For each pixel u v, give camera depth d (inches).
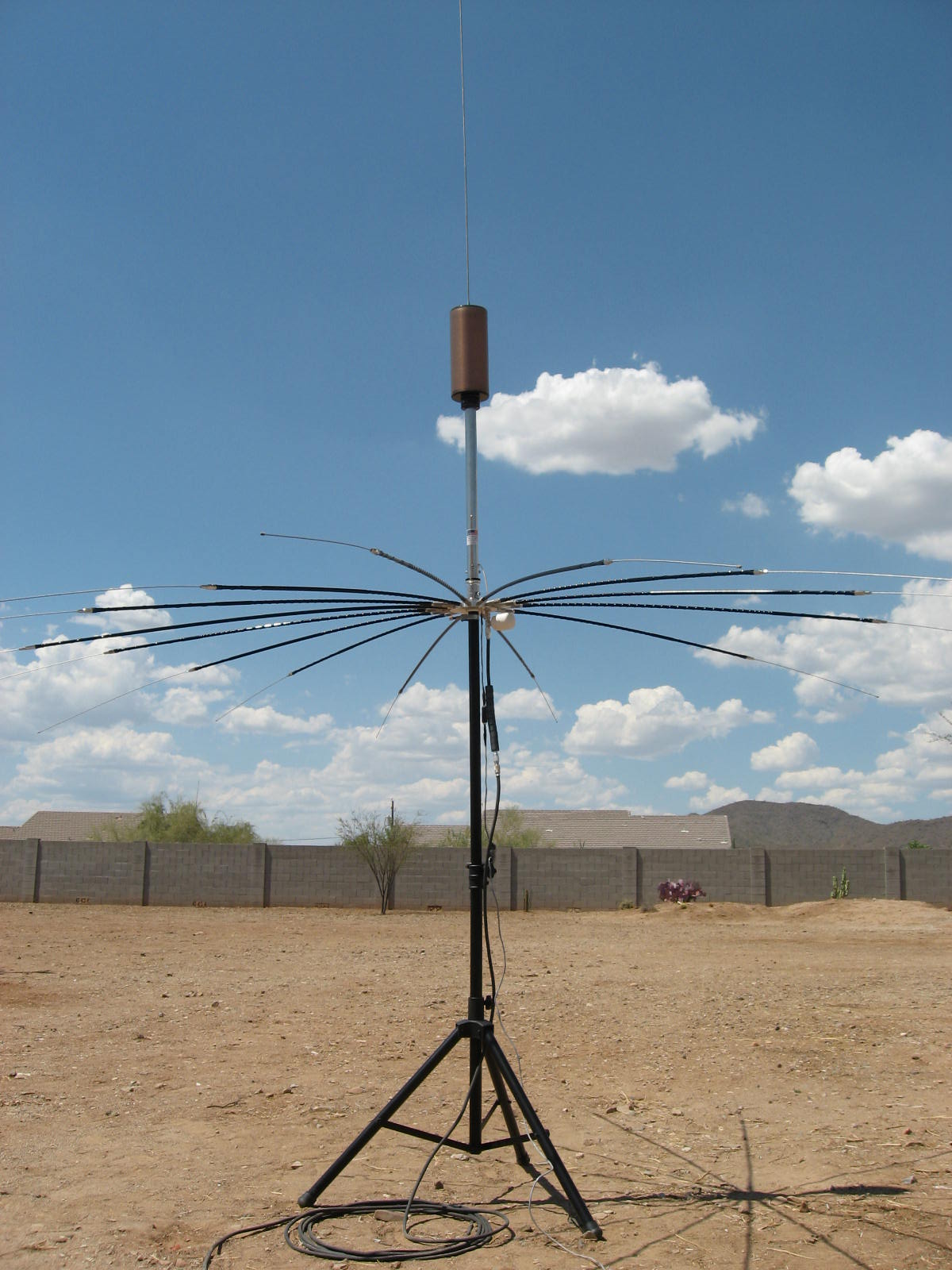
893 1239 175.9
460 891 1317.7
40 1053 350.9
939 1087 303.6
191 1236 181.0
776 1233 179.6
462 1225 186.2
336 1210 191.9
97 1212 193.5
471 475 196.2
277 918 1136.2
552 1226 184.7
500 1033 391.5
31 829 2449.6
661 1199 201.0
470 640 193.9
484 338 196.9
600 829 2064.5
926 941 826.2
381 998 485.1
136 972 594.6
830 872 1254.3
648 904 1278.3
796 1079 315.0
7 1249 173.9
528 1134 208.4
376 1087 301.6
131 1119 264.1
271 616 182.7
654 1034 388.8
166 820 1748.3
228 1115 268.5
